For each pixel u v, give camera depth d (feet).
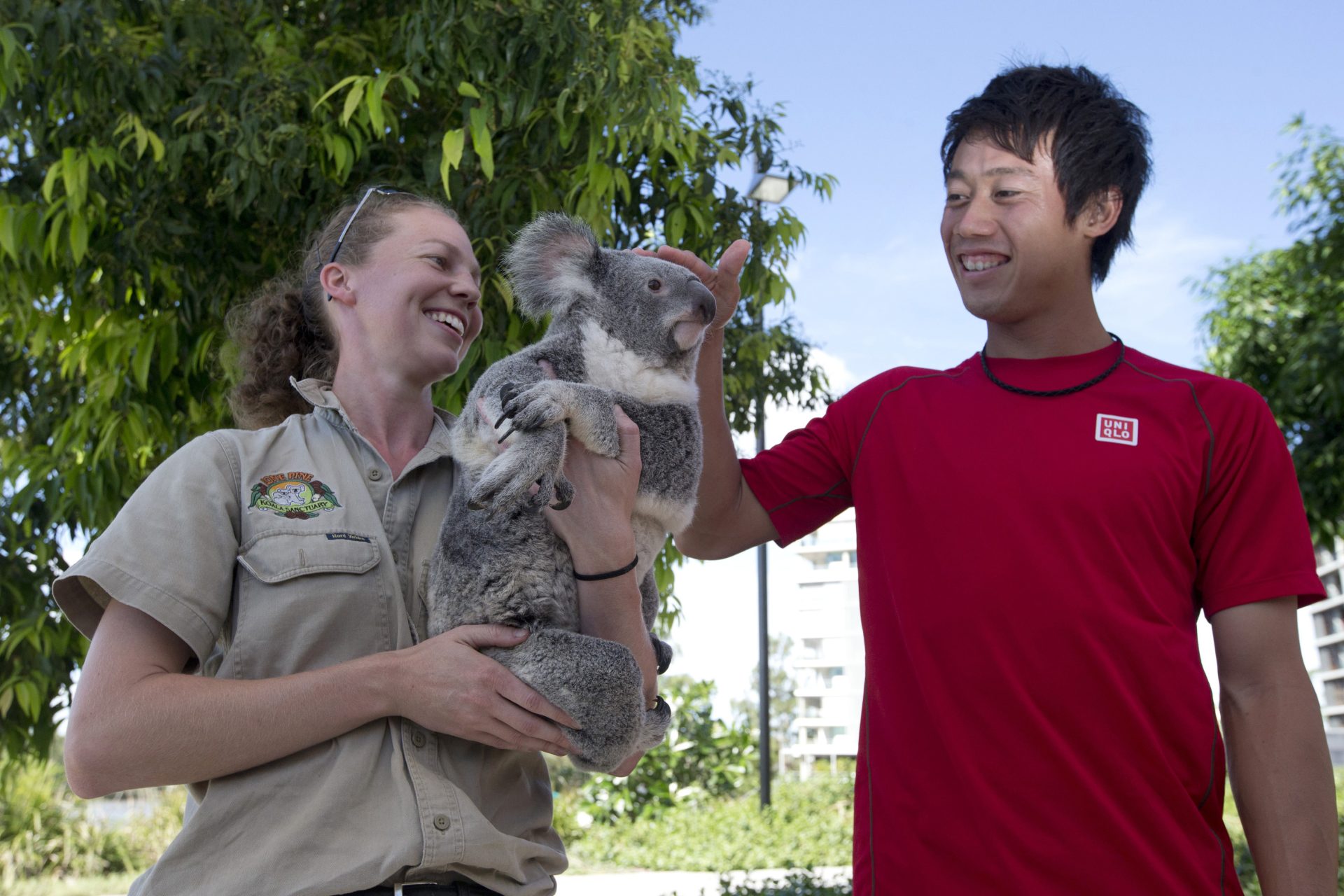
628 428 7.03
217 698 6.13
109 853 40.70
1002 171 7.45
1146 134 7.83
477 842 6.26
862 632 7.79
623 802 42.65
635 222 14.66
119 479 13.96
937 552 7.19
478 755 6.81
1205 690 6.91
